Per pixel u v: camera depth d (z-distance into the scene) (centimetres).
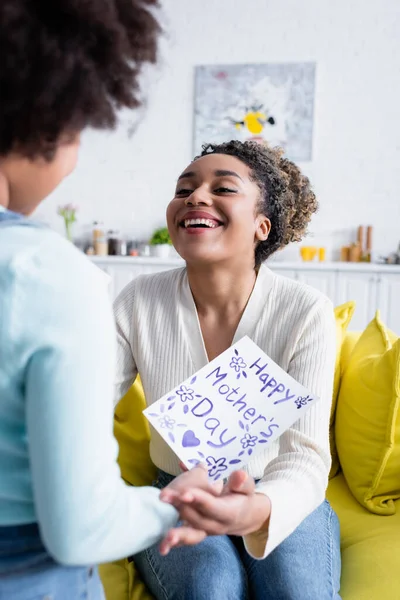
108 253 446
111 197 461
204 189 107
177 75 441
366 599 98
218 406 90
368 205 426
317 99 425
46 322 44
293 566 91
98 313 46
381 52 412
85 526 45
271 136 434
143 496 53
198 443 87
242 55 432
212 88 437
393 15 407
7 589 51
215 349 115
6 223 47
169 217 110
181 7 434
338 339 156
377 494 132
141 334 115
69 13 45
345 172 427
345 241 431
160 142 450
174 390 91
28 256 45
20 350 44
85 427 44
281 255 427
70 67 45
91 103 47
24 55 44
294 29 422
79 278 46
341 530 123
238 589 89
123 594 103
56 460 44
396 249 424
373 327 155
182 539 58
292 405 90
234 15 429
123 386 120
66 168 52
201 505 59
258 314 112
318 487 87
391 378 127
